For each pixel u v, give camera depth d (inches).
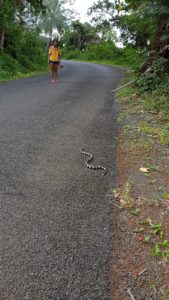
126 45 1418.6
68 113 330.6
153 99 378.9
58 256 121.9
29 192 165.8
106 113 339.6
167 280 114.3
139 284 111.7
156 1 438.9
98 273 115.1
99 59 2111.2
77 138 252.8
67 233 135.5
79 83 592.4
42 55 1206.3
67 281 110.7
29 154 213.8
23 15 1038.4
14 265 116.1
